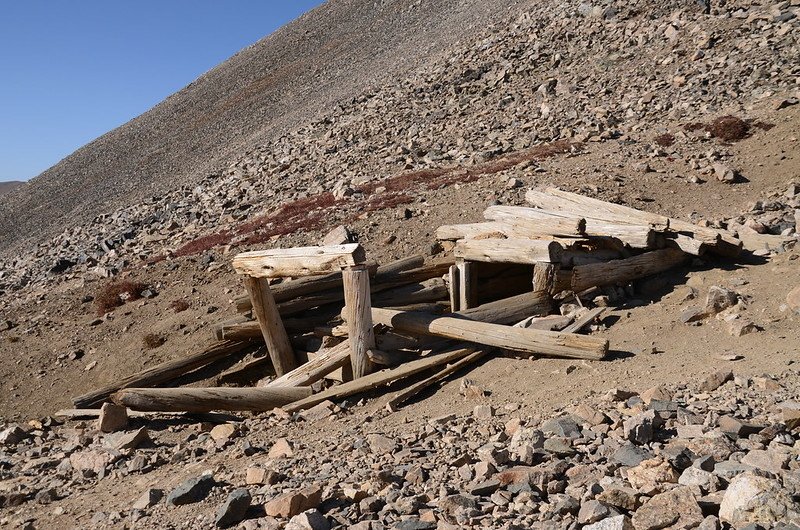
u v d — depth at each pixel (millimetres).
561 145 23750
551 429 7215
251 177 35156
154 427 11219
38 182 83562
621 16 37156
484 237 13977
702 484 5270
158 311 16953
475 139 28562
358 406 10562
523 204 18422
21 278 25766
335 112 45469
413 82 43594
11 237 61594
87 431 11602
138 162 74375
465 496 5699
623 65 31500
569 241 13125
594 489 5477
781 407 6754
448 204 19656
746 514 4559
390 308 12805
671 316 11242
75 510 7723
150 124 92375
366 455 7746
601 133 24562
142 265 20922
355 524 5609
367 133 35625
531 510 5398
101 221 39094
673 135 22484
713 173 19266
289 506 5934
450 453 7273
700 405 7340
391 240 17672
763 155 19781
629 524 4785
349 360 11867
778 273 11945
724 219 15906
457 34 56375
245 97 83875
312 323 13898
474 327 11117
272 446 8914
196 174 53750
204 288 17672
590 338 10102
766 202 16219
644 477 5492
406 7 90062
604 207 14797
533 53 37875
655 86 27875
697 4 34125
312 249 11742
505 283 13945
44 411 13766
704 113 23844
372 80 56344
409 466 6965
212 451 9367
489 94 34969
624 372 9383
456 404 9633
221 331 13602
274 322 13016
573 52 35719
